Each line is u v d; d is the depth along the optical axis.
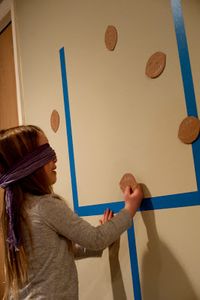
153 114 1.01
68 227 0.89
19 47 1.77
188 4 0.91
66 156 1.38
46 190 0.96
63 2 1.41
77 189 1.32
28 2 1.68
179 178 0.93
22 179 0.94
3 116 2.03
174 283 0.95
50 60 1.50
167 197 0.96
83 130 1.29
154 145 1.00
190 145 0.90
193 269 0.90
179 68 0.93
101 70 1.21
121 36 1.12
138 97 1.06
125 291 1.10
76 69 1.33
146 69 1.02
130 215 0.99
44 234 0.90
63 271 0.89
